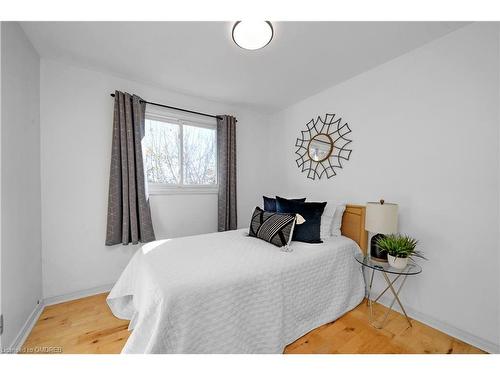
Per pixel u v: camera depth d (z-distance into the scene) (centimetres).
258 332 129
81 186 204
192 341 107
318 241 192
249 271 134
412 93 177
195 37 161
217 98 278
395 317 175
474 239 145
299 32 155
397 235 182
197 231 278
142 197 223
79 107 203
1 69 124
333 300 175
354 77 222
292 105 301
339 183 240
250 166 326
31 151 167
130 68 205
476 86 144
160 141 253
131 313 168
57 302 193
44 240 188
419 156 173
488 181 140
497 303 136
